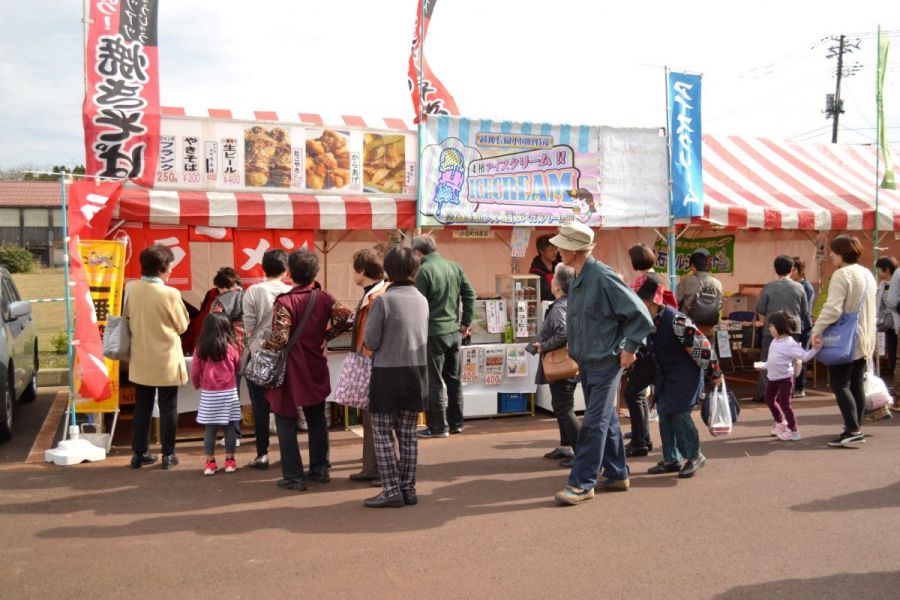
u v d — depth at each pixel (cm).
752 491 586
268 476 638
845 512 533
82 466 670
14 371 814
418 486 607
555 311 649
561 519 521
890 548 464
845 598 393
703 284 922
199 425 840
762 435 788
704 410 670
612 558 449
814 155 1309
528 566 437
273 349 582
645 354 670
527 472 650
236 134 794
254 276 836
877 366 1028
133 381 652
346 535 489
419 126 851
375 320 529
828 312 711
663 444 642
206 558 450
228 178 792
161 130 767
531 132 903
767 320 980
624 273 1139
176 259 831
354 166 839
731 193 1088
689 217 991
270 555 454
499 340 912
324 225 820
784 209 1048
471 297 807
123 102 740
